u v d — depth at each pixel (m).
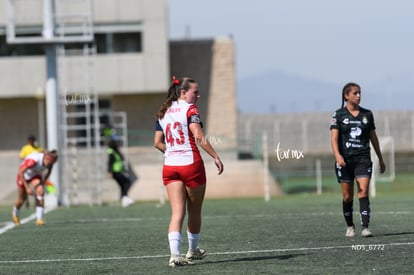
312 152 176.00
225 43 158.50
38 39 94.62
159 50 150.88
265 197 106.12
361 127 45.00
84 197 111.44
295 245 42.97
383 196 96.50
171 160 35.03
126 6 150.62
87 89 103.50
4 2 150.75
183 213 35.25
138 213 77.12
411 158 173.88
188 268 35.19
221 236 49.66
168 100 35.34
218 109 158.00
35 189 65.12
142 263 37.69
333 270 33.44
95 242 48.75
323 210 71.44
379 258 36.56
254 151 133.75
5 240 52.31
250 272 33.50
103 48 150.50
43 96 136.38
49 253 43.66
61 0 145.62
